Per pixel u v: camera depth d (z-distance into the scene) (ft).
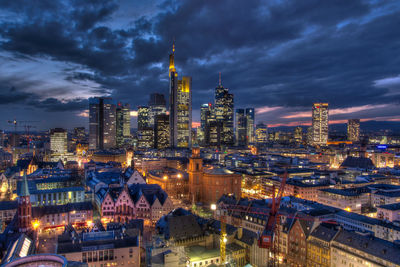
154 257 433.07
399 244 450.30
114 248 443.73
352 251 450.71
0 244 508.12
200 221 616.39
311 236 512.63
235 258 508.12
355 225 640.17
